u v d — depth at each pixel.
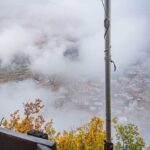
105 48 4.52
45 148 2.29
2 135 2.55
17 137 2.47
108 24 4.47
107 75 4.53
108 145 4.66
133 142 13.24
